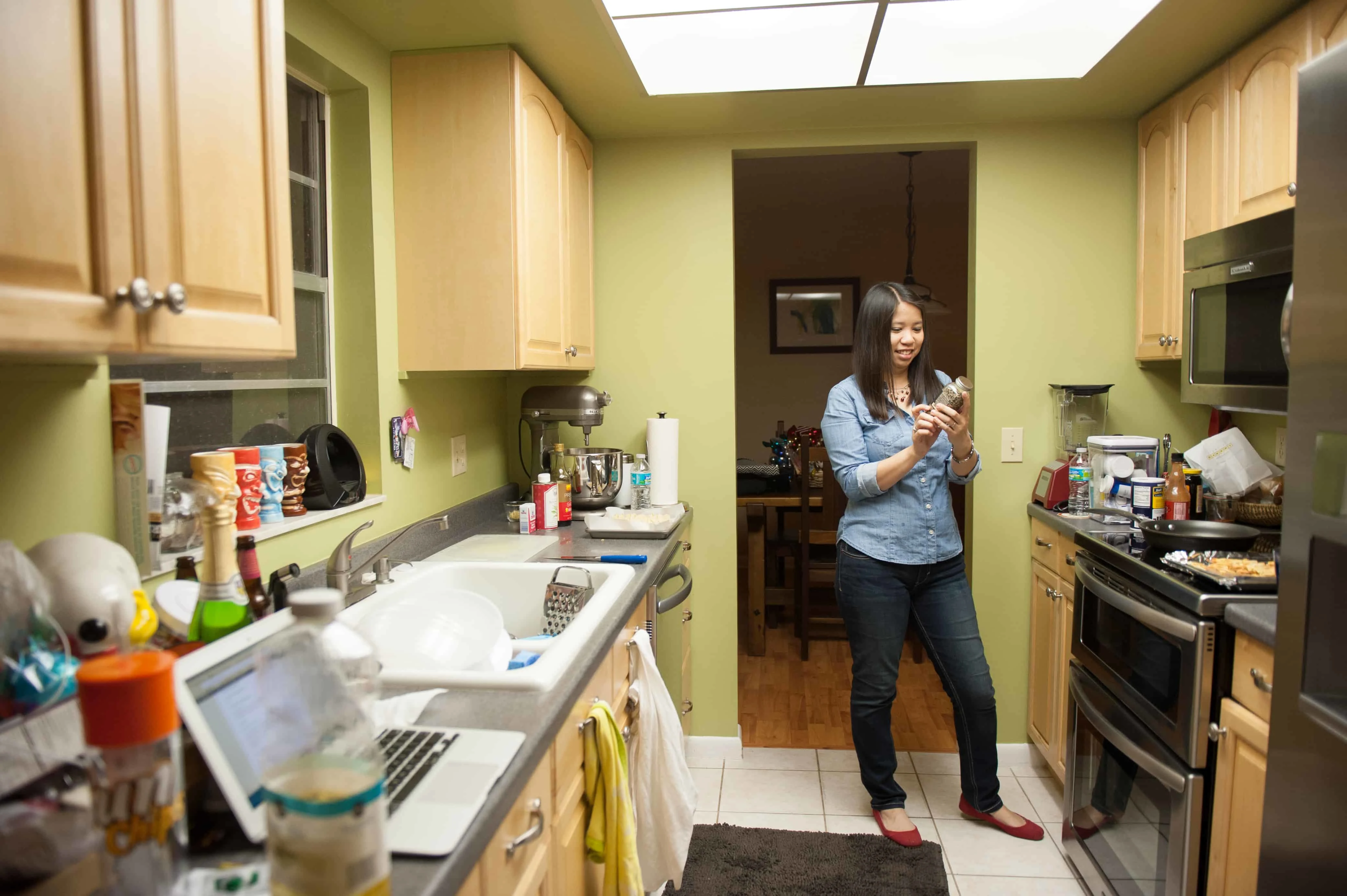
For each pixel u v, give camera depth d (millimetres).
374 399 1935
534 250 2105
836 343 5816
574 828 1282
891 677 2234
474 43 1977
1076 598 2219
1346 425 998
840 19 1859
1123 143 2656
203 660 800
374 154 1937
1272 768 1165
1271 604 1486
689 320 2791
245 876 697
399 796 855
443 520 1709
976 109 2527
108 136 775
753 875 2090
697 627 2832
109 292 778
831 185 5027
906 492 2188
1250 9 1848
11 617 730
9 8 677
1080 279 2689
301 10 1646
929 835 2291
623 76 2207
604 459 2650
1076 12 1856
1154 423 2697
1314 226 1049
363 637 856
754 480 3975
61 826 614
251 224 992
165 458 1205
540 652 1415
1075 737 2172
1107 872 1909
